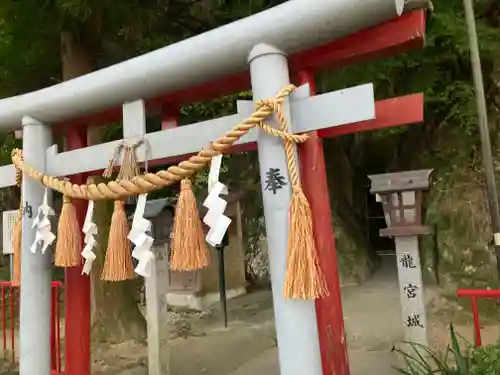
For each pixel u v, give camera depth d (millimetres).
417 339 4051
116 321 5809
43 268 2436
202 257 1823
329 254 1954
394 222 4164
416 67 7406
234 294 8734
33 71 5938
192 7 5730
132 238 1980
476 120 7637
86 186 2129
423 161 9219
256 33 1750
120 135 6090
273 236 1708
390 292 8375
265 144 1738
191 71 1965
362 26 1661
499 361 2783
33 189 2434
